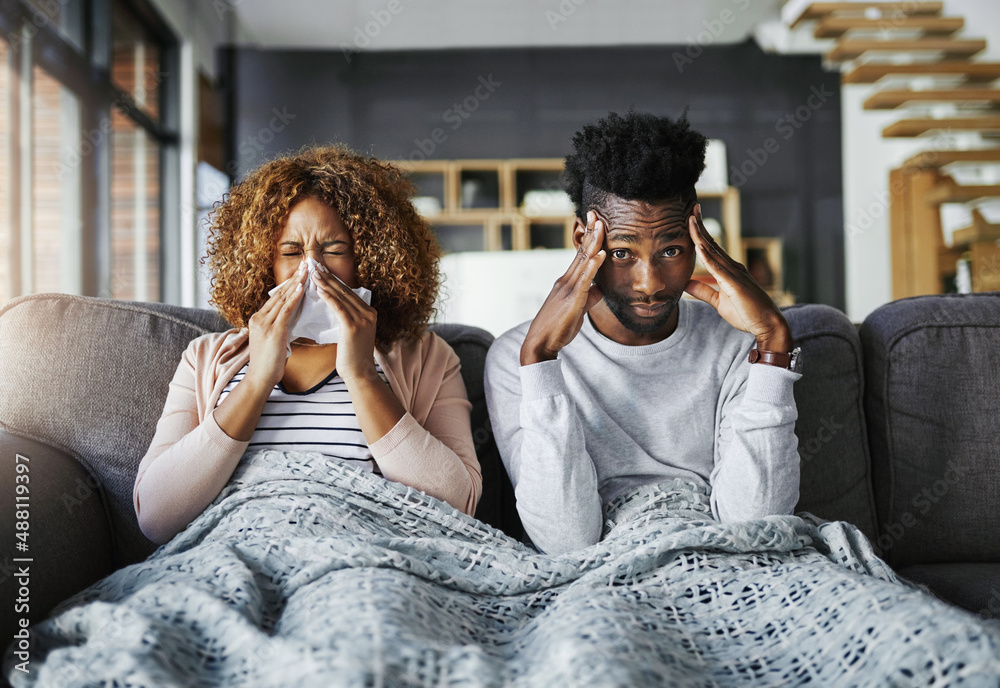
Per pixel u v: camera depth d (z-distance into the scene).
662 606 0.85
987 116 5.91
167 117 5.45
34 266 3.52
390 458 1.05
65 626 0.75
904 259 5.77
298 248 1.12
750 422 1.03
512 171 6.57
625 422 1.13
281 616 0.80
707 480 1.12
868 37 6.10
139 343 1.21
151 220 5.20
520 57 6.66
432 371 1.22
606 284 1.06
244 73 6.48
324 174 1.15
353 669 0.59
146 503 1.02
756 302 1.04
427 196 6.51
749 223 6.70
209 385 1.12
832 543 0.96
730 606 0.84
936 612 0.66
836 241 6.71
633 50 6.68
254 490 1.00
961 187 5.32
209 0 5.65
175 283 5.36
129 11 4.88
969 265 5.59
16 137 3.38
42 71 3.64
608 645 0.65
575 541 1.03
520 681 0.62
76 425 1.15
